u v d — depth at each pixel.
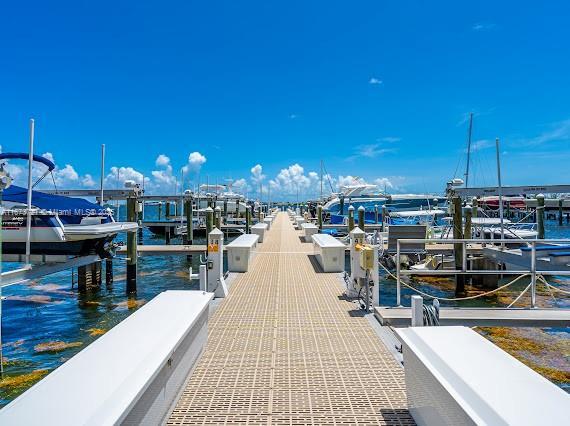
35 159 9.96
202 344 4.15
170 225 28.88
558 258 10.48
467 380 2.07
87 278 13.21
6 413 1.73
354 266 7.09
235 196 42.31
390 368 4.09
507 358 2.36
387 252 14.22
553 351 6.89
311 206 46.84
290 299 7.07
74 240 10.27
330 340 4.94
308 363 4.22
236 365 4.16
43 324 9.66
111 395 1.90
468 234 12.56
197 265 18.64
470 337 2.73
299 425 3.01
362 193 42.00
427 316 4.34
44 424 1.67
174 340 2.76
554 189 20.25
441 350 2.50
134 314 3.27
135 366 2.23
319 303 6.78
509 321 5.30
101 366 2.22
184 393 3.49
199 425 3.00
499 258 12.80
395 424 3.01
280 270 10.16
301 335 5.14
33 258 10.11
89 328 9.39
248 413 3.19
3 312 10.69
